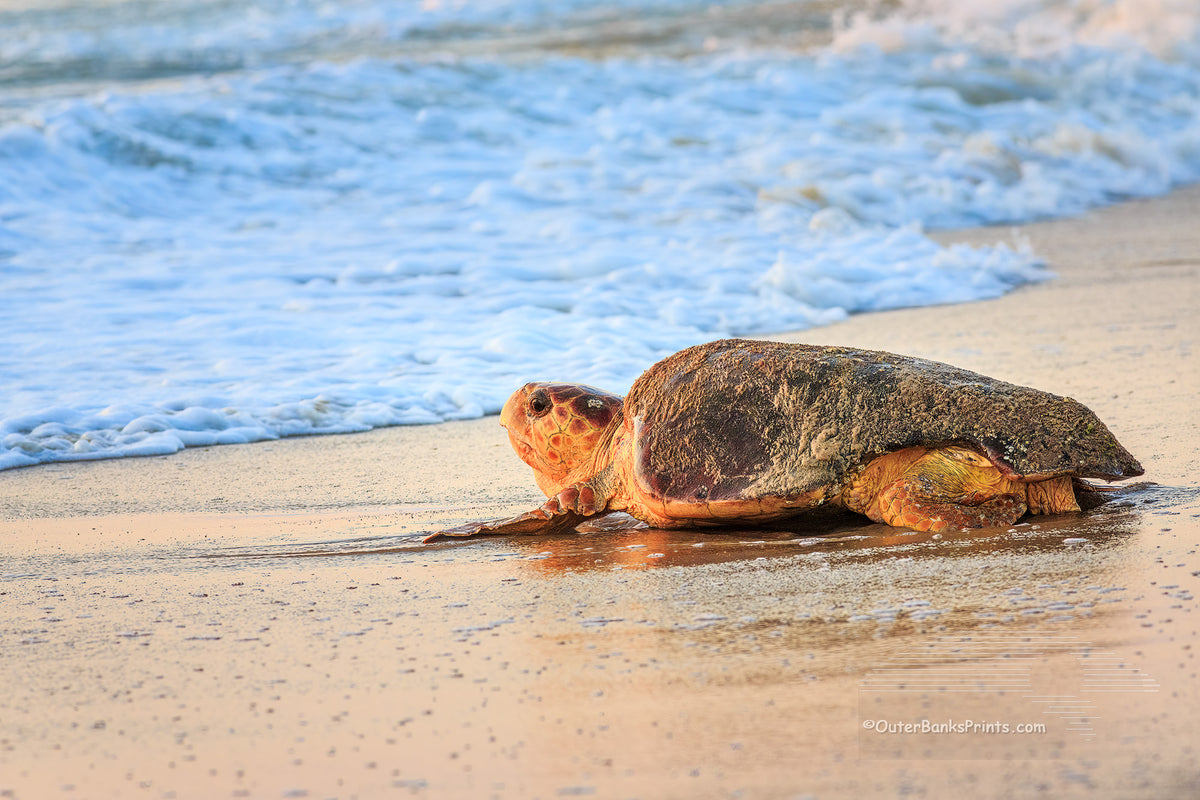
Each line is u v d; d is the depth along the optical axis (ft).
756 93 214.07
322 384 93.25
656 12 303.48
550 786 27.78
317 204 151.33
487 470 72.64
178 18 275.80
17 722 33.65
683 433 53.88
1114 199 179.83
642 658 36.32
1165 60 261.44
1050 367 86.69
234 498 67.31
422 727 31.76
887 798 26.25
